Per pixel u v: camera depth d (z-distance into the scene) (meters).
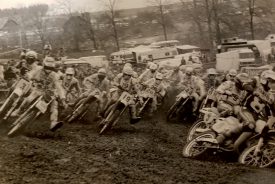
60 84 7.64
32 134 7.77
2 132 7.39
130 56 28.61
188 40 36.69
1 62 14.52
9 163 5.34
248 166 6.14
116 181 4.94
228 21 34.47
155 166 5.97
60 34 20.69
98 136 8.27
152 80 11.29
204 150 6.72
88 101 9.60
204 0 35.41
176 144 8.18
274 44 26.97
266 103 6.50
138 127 9.82
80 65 21.66
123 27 28.88
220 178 5.38
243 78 6.80
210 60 30.67
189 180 5.22
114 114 8.92
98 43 25.89
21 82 7.89
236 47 27.16
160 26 35.25
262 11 32.94
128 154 6.79
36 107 7.14
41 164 5.48
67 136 7.95
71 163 5.67
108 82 9.83
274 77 6.47
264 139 6.38
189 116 11.02
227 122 6.60
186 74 11.16
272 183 5.17
